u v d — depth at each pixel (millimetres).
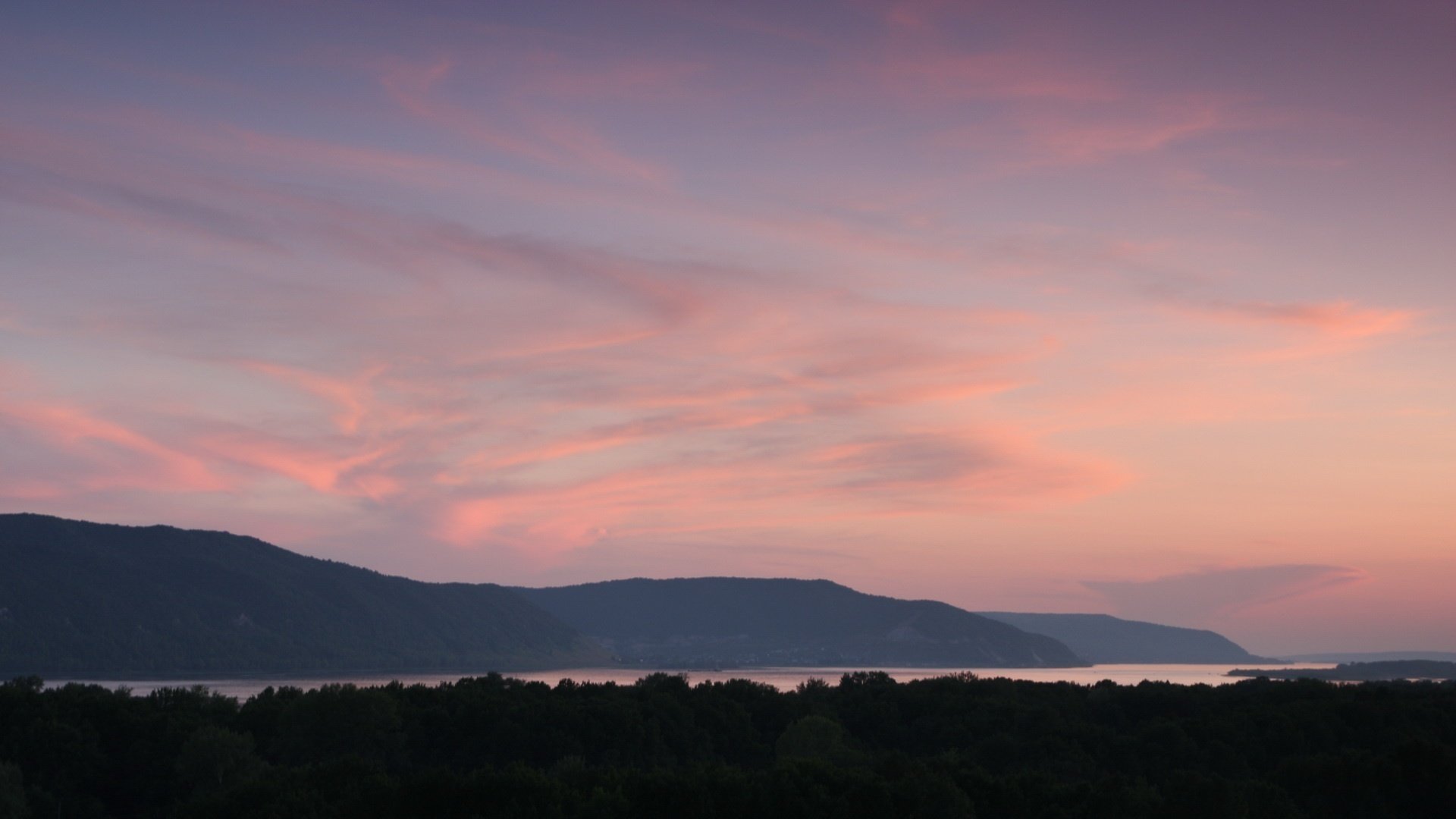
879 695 169125
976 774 97000
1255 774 114812
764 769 125312
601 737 129625
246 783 94812
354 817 87625
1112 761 123625
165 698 142500
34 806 106688
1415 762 100625
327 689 131625
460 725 133125
